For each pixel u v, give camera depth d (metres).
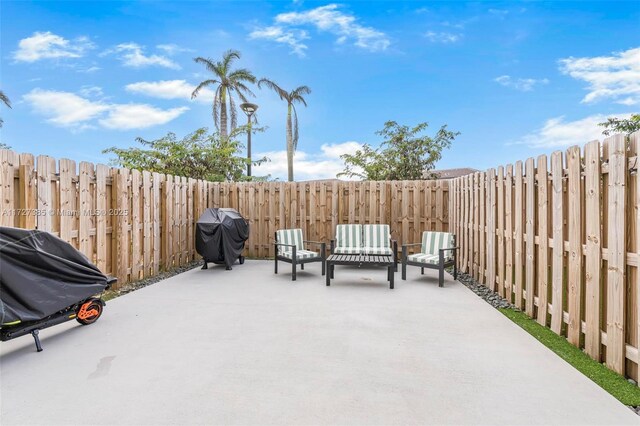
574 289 3.28
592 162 2.96
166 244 7.05
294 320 3.97
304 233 8.87
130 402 2.29
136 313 4.23
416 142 12.55
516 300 4.54
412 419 2.12
